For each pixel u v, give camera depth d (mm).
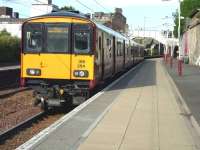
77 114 15492
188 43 80875
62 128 13000
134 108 17266
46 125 17312
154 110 16859
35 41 20500
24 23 20625
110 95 21516
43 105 20234
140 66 60438
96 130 12750
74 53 20250
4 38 62969
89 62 20219
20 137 14883
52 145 10828
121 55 35844
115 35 30703
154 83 29891
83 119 14523
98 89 24281
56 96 20156
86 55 20203
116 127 13258
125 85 27734
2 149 13008
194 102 20172
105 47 24719
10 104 22312
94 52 20219
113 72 29828
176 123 14125
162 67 57719
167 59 78438
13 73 33781
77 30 20281
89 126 13344
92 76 20188
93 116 15117
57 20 20344
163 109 17203
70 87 20250
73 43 20266
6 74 32312
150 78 35000
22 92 27812
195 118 15242
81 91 20281
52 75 20344
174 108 17547
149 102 19219
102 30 23219
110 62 27547
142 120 14531
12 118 18469
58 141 11273
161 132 12617
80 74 20203
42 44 20422
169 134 12352
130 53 47688
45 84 20438
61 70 20297
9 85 32312
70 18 20328
